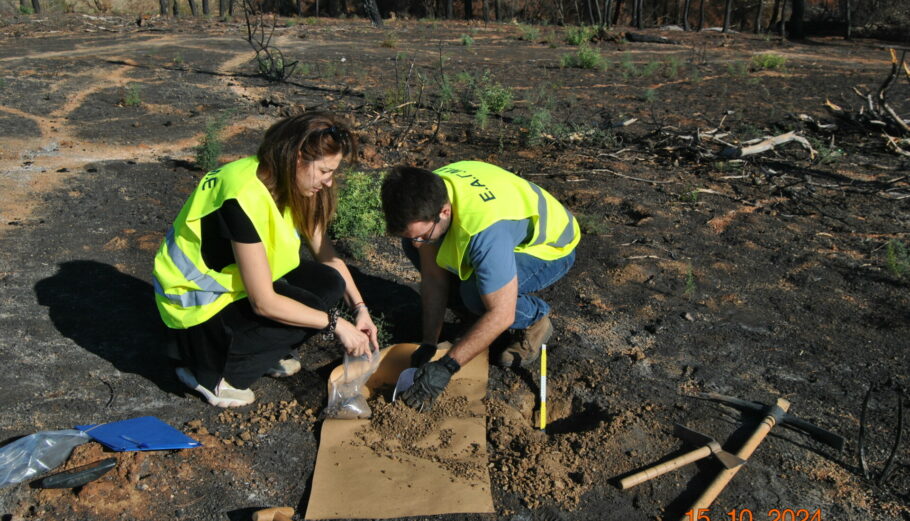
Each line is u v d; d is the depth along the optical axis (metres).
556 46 16.92
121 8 23.47
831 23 22.59
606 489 2.83
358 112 8.67
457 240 2.97
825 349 3.78
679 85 11.50
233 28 18.30
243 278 2.83
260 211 2.78
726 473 2.84
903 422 3.20
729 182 6.38
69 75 10.65
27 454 2.77
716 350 3.77
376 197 5.12
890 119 7.82
